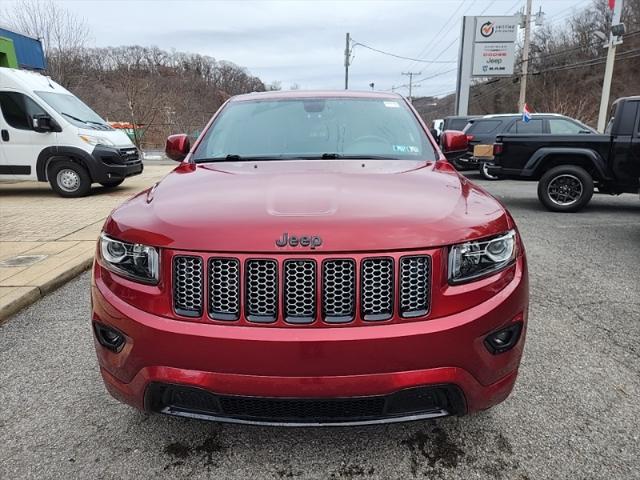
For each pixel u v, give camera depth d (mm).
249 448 2289
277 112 3480
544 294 4250
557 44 49250
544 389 2752
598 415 2512
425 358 1854
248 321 1856
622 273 4824
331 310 1850
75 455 2246
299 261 1830
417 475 2117
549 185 8273
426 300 1892
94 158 9586
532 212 8359
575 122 12453
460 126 16469
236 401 1910
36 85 9828
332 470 2150
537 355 3145
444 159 3064
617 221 7512
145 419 2510
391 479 2098
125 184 12008
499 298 1979
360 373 1835
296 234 1850
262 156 3068
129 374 2006
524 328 2100
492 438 2346
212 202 2135
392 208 2018
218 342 1837
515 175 8469
